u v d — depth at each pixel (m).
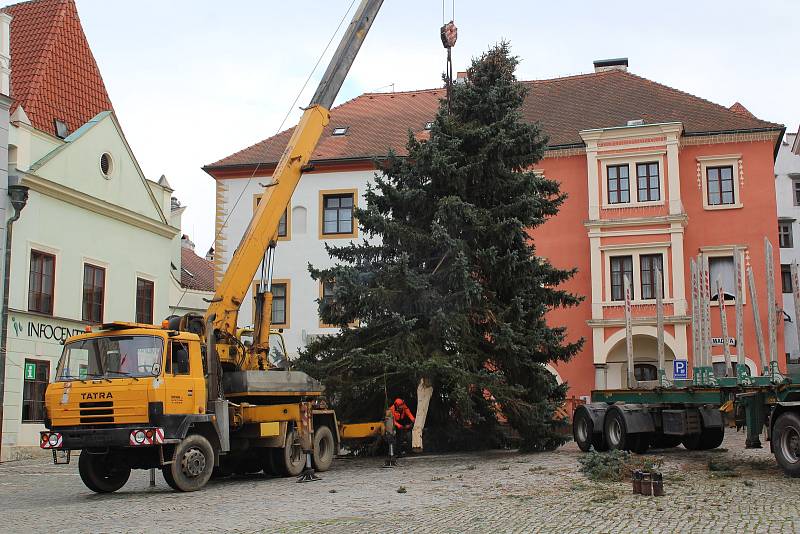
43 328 27.80
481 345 23.64
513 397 22.62
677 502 12.57
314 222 41.62
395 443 21.42
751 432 16.62
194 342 16.19
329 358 23.33
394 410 21.17
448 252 22.59
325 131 44.97
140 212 33.69
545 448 23.50
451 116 24.56
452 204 22.84
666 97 43.22
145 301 33.91
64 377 15.77
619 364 38.84
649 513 11.61
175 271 49.44
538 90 46.28
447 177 23.48
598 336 38.47
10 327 26.27
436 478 17.05
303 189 41.97
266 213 19.48
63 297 28.95
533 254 25.20
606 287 38.78
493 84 25.17
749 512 11.53
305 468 17.50
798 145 40.09
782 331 37.91
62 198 29.06
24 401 26.78
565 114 43.47
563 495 13.77
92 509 13.38
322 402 19.78
